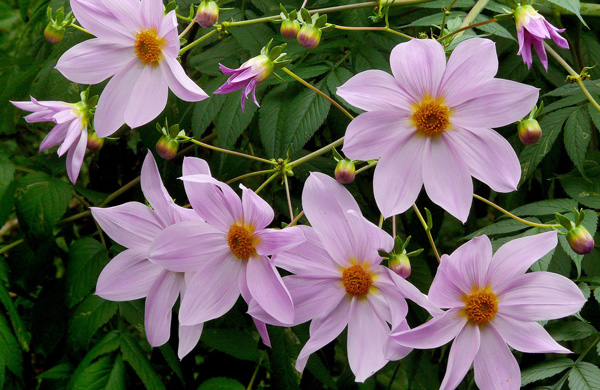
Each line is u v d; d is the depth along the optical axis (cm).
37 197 104
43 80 104
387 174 86
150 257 88
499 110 85
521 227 95
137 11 90
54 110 92
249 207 87
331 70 100
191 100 90
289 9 104
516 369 86
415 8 107
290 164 92
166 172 108
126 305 102
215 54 104
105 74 91
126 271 91
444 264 83
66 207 104
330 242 87
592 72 107
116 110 91
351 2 102
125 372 103
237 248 88
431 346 85
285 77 99
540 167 108
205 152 112
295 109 97
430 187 86
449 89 86
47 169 108
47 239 104
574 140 97
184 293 90
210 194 87
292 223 87
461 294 86
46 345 108
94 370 101
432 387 105
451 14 100
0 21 136
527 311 86
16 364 103
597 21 108
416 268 103
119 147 117
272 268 86
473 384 104
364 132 86
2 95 111
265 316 87
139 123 91
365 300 88
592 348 101
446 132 86
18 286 114
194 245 88
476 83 85
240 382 110
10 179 104
